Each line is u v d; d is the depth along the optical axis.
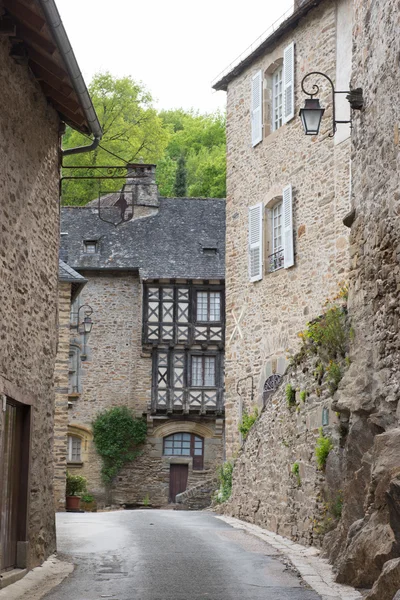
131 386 31.47
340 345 10.93
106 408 31.38
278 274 19.55
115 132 38.12
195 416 31.59
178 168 41.53
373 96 10.27
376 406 9.66
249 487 16.11
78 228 32.94
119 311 31.78
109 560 10.60
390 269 9.45
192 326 31.42
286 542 12.42
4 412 8.68
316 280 18.00
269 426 14.73
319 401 11.69
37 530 10.28
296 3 18.98
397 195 9.28
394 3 9.56
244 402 20.67
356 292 10.50
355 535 8.56
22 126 9.49
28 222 9.78
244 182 21.30
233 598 7.97
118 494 31.12
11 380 9.05
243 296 21.05
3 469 8.99
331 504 10.87
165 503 31.19
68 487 24.28
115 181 37.91
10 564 9.33
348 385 10.26
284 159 19.52
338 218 17.28
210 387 31.48
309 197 18.42
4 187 8.77
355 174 10.84
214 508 19.73
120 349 31.62
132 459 31.25
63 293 22.98
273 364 19.50
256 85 20.88
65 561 10.54
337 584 8.62
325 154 17.89
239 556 10.85
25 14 8.34
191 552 11.26
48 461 10.91
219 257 31.98
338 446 10.84
